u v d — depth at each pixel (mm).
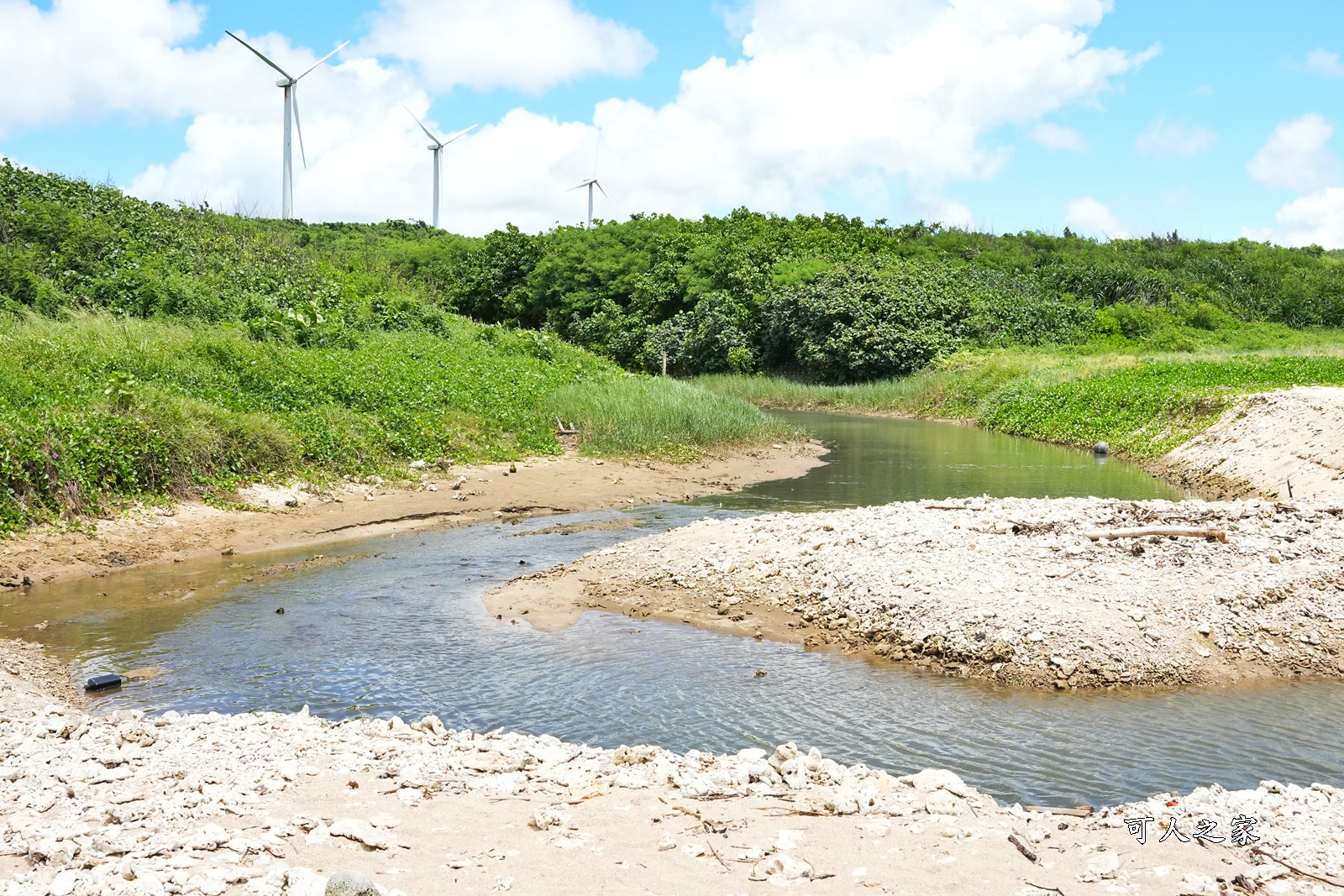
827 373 46188
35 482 13164
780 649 9664
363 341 27781
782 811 5613
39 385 16141
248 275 31031
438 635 10000
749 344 49531
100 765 6094
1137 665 8836
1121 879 4773
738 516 16500
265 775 5996
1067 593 9984
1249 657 9133
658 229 62750
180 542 13562
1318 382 27344
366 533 14914
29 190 32156
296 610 10820
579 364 32812
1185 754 7172
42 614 10523
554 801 5703
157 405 15820
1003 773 6809
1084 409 29500
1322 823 5527
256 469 16188
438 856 4914
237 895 4391
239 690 8375
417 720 7766
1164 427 25141
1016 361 39688
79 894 4324
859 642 9766
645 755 6598
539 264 58594
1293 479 17938
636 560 12500
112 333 20688
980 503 13680
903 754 7148
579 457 21141
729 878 4703
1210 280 58250
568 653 9461
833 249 56844
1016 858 5008
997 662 8953
